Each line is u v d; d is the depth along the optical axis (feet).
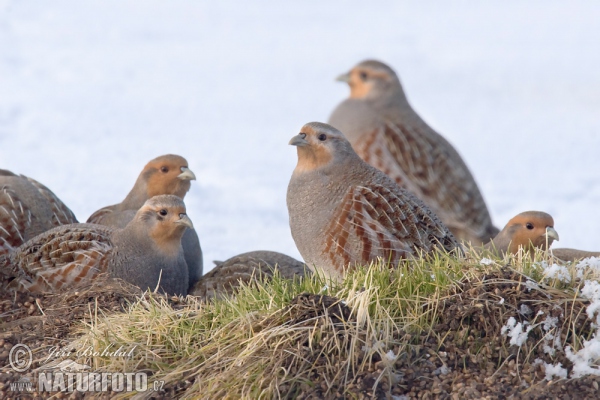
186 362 27.32
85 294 33.58
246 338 27.17
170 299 33.04
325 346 26.11
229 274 39.86
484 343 26.71
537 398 24.84
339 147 36.19
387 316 26.91
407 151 57.36
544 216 39.45
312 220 35.99
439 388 25.27
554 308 26.99
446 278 28.50
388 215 35.19
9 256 38.55
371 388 25.20
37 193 42.63
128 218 43.93
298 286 29.58
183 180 45.09
